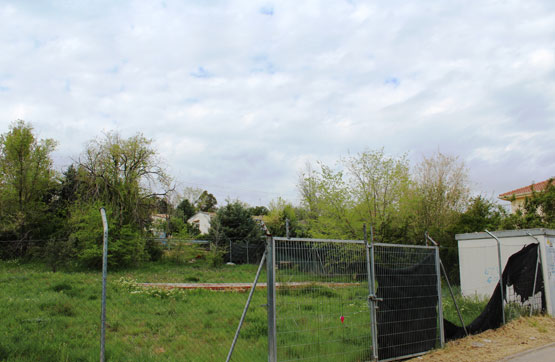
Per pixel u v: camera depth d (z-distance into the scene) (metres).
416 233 18.42
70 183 27.66
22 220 23.97
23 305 9.29
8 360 5.78
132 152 25.83
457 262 13.97
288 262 5.52
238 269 25.34
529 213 16.45
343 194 17.12
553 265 11.46
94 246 20.44
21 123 26.70
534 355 7.16
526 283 10.52
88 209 22.53
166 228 27.75
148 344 7.17
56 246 19.12
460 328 8.28
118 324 8.35
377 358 6.32
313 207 18.20
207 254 27.91
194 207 60.94
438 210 21.05
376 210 17.42
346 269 6.24
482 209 17.77
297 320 5.46
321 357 5.62
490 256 12.13
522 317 10.06
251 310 10.23
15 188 25.70
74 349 6.46
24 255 19.64
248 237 34.22
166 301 11.30
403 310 6.97
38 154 26.97
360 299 6.33
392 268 7.01
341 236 16.73
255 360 6.18
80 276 15.72
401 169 17.77
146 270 21.97
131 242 22.30
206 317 9.35
